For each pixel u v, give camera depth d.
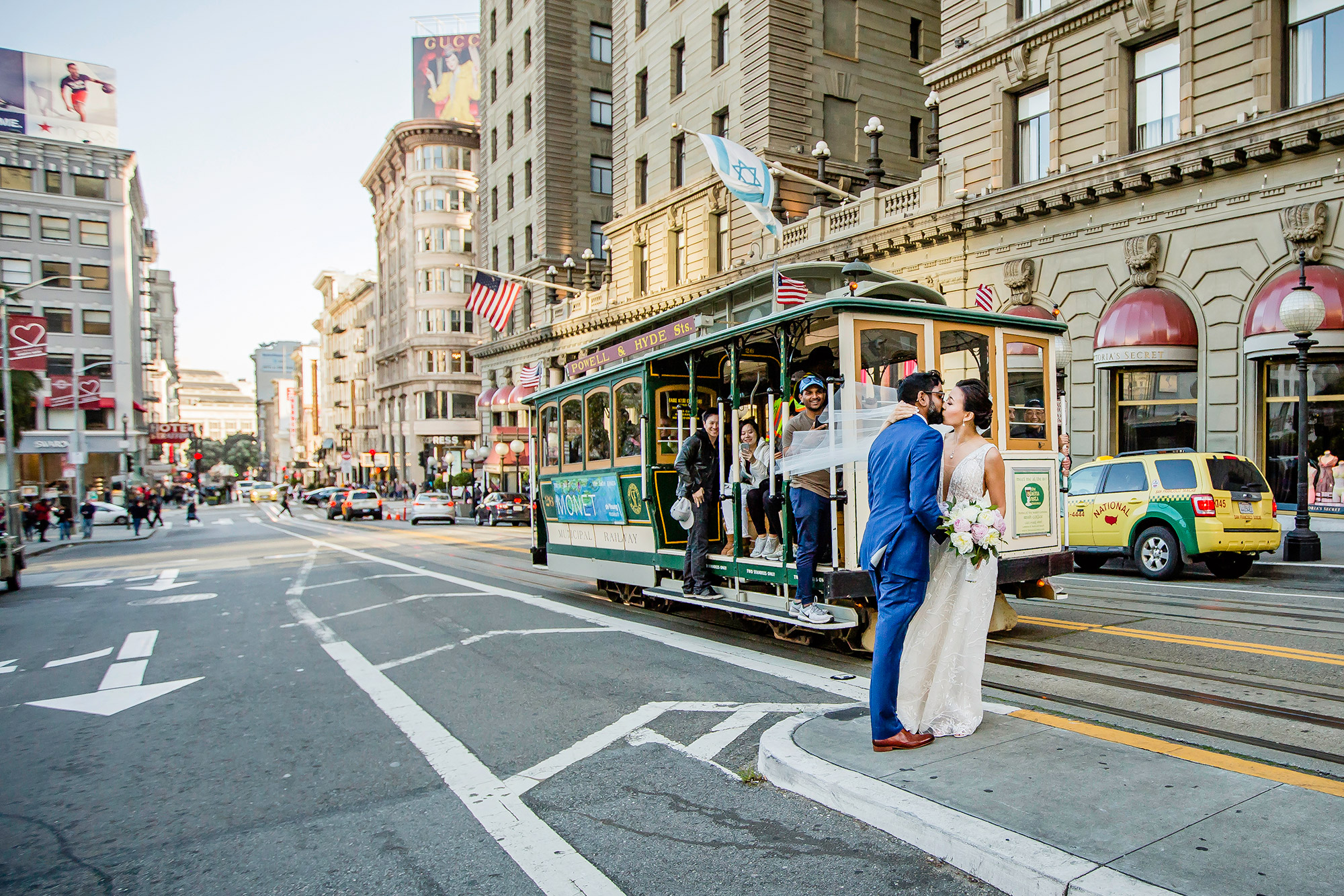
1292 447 15.24
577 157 43.84
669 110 31.78
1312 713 5.05
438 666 7.56
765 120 26.11
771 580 7.63
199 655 8.57
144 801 4.67
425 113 68.44
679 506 8.66
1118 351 16.70
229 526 43.44
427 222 66.31
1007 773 3.96
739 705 5.85
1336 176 14.34
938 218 21.02
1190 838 3.19
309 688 6.99
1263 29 15.34
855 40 28.03
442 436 66.44
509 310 25.44
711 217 29.62
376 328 82.12
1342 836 3.17
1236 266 15.69
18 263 53.41
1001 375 7.58
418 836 4.04
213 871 3.77
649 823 4.02
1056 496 7.88
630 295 34.44
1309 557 12.25
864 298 7.27
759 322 7.50
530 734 5.51
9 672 8.27
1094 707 5.34
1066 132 18.83
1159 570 11.71
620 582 10.56
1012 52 19.72
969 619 4.58
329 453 106.06
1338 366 14.55
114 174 56.06
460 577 14.52
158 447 91.44
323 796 4.62
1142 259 16.98
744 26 27.11
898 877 3.33
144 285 81.19
